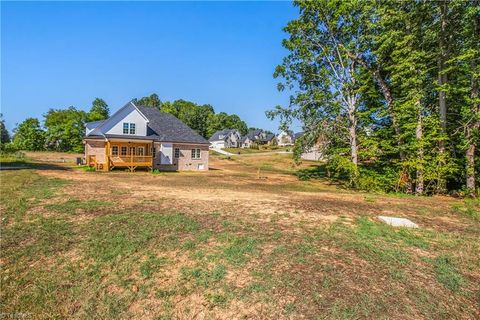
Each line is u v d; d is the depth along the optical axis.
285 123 21.58
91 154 25.05
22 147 49.59
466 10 14.32
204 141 29.84
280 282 4.10
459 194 15.76
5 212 7.68
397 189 17.61
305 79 21.83
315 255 5.10
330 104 20.19
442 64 16.45
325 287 3.98
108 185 14.07
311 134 21.06
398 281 4.23
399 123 17.86
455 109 17.95
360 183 18.36
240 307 3.56
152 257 4.93
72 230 6.27
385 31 17.73
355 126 20.03
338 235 6.34
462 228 7.62
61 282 4.14
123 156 24.30
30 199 9.50
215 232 6.33
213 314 3.45
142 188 13.51
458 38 16.06
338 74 20.94
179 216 7.61
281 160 45.31
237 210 8.78
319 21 20.45
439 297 3.88
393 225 7.62
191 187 14.84
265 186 17.42
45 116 59.94
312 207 9.83
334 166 20.88
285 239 5.93
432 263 4.96
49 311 3.53
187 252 5.16
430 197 14.98
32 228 6.36
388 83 19.72
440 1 15.27
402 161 17.44
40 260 4.83
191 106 98.69
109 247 5.33
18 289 3.97
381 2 17.27
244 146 92.44
